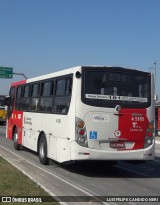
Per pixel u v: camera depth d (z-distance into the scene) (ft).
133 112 40.42
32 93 53.88
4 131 115.24
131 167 47.78
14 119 62.95
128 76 40.93
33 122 52.31
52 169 44.24
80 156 38.73
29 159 51.34
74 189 33.60
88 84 39.52
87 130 39.09
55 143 43.55
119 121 39.86
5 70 183.52
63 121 41.50
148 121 41.04
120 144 39.86
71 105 39.70
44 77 49.26
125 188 34.73
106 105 39.63
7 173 36.83
